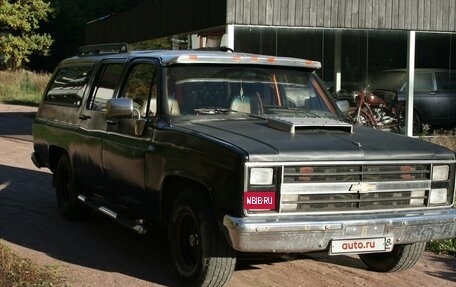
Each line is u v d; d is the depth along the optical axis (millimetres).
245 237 4781
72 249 6754
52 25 50156
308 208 5012
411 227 5262
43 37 37875
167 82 6062
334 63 17594
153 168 5863
